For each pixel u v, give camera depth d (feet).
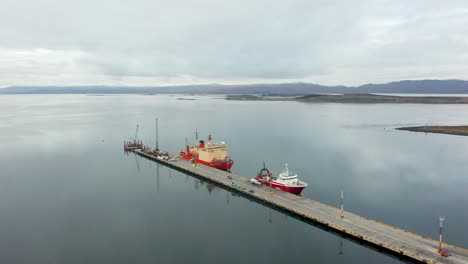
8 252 225.56
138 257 220.64
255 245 238.48
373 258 221.25
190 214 296.10
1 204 314.55
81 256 221.46
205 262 214.90
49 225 268.62
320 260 218.38
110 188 370.32
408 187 368.68
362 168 453.58
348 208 307.78
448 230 261.44
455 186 371.97
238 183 377.09
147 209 307.58
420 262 208.33
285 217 291.38
